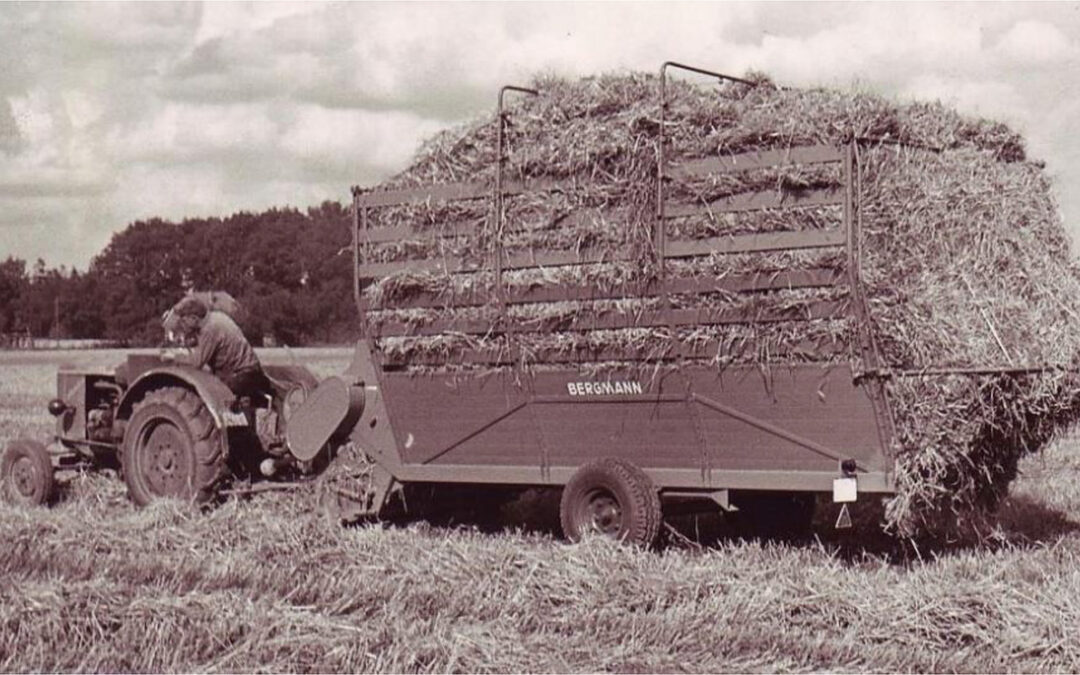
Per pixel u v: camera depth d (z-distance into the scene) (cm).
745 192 864
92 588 759
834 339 834
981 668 635
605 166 927
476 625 711
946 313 849
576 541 943
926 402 833
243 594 779
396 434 1071
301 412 1094
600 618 715
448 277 1012
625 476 915
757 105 898
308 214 7644
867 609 715
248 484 1132
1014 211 924
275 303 7394
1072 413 967
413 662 627
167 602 723
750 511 1031
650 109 908
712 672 632
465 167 1002
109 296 8069
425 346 1035
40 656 648
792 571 812
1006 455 955
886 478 838
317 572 830
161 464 1143
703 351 896
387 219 1052
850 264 815
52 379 4091
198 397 1126
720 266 872
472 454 1032
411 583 798
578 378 962
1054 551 910
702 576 797
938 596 725
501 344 994
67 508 1129
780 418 873
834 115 840
